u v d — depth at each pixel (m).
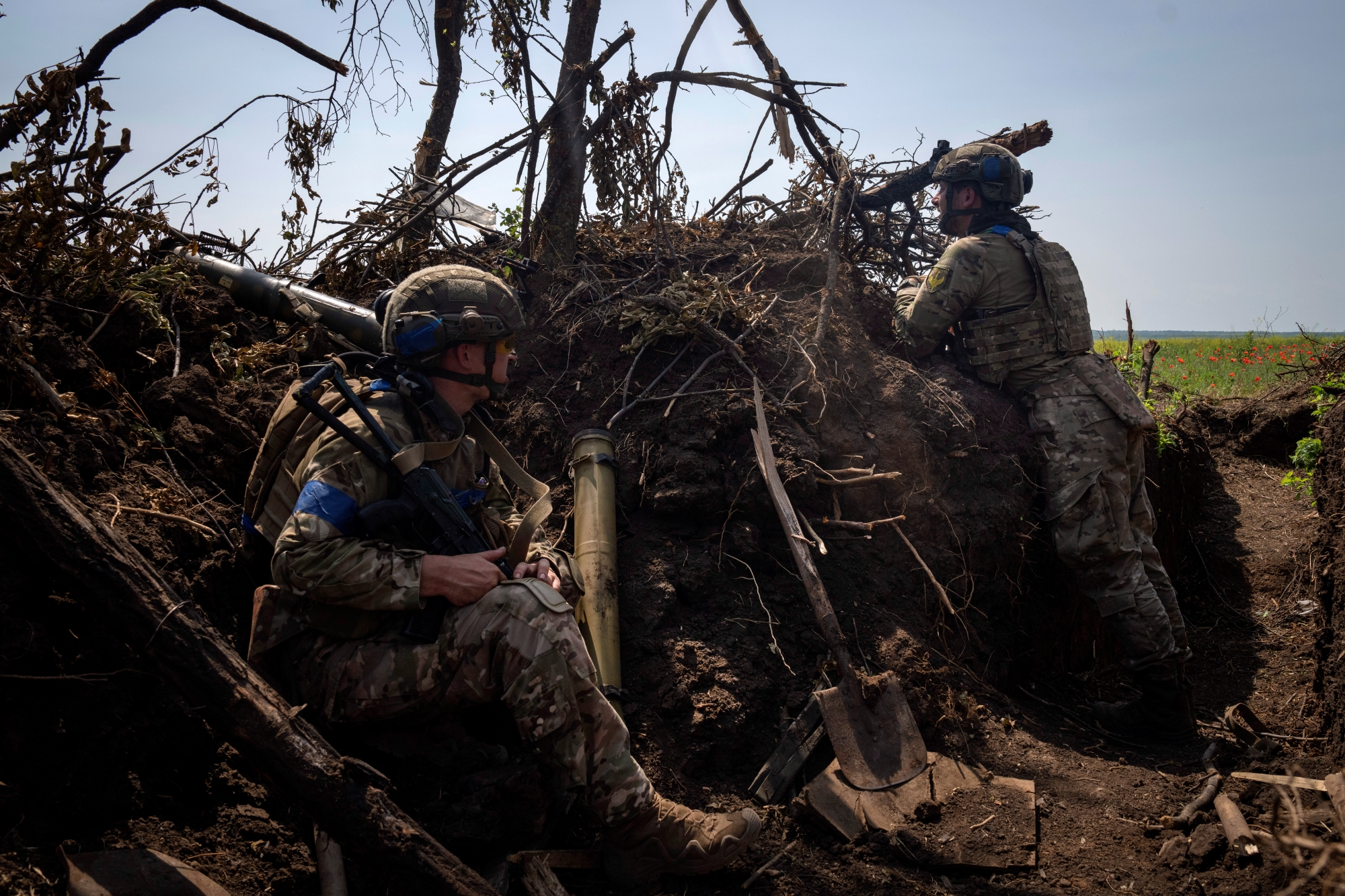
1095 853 2.66
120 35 3.37
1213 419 7.38
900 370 3.91
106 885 1.71
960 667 3.39
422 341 2.20
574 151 4.24
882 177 4.67
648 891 2.31
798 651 3.14
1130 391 3.80
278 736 1.83
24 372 2.39
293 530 1.98
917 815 2.70
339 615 2.07
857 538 3.45
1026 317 3.86
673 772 2.74
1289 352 10.84
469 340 2.23
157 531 2.37
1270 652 4.67
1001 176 3.95
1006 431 3.87
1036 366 3.89
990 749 3.10
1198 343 15.77
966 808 2.74
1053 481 3.75
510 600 2.07
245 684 1.86
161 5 3.37
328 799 1.82
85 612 1.96
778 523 3.36
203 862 1.99
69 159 3.01
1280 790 1.85
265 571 2.59
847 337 4.00
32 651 1.87
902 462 3.61
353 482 2.05
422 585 2.01
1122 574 3.61
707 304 3.66
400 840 1.82
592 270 4.11
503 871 2.19
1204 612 5.28
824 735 2.89
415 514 2.12
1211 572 5.60
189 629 1.85
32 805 1.83
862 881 2.48
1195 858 2.60
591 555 3.01
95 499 2.32
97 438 2.46
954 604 3.52
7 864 1.68
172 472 2.61
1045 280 3.84
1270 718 3.82
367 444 2.07
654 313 3.76
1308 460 6.37
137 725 2.03
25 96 2.76
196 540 2.46
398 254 4.25
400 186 4.44
